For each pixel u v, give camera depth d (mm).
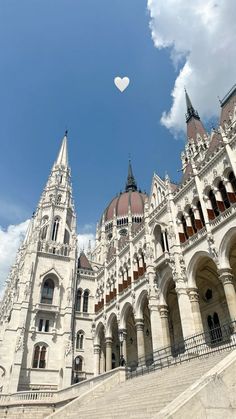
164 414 9516
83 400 26016
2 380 42688
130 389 23000
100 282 55781
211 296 34781
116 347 52375
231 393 10797
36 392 35750
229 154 28781
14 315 48125
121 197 88750
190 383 16219
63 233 61594
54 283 53781
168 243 35094
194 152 53969
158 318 34281
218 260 27094
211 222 29469
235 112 35469
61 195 67938
